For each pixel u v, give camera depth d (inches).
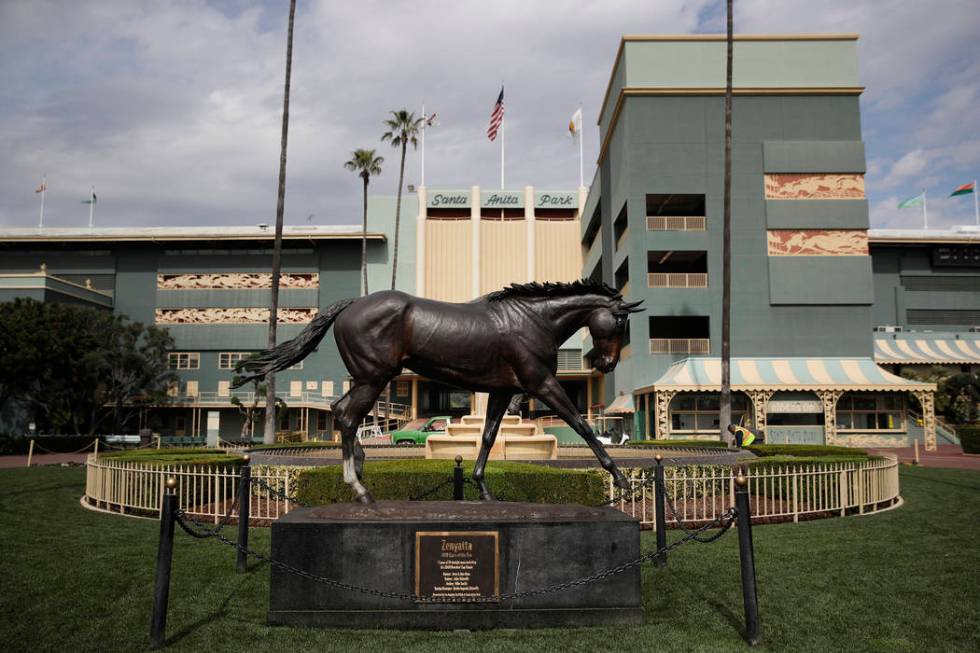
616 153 1504.7
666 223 1357.0
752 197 1353.3
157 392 1782.7
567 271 2059.5
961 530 346.3
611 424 1573.6
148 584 237.1
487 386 225.3
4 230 2058.3
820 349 1316.4
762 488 425.4
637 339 1336.1
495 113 1939.0
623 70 1409.9
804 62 1382.9
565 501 361.7
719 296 1332.4
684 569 262.7
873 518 388.2
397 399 2028.8
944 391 1492.4
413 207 2076.8
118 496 418.3
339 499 366.3
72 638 182.2
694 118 1373.0
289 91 986.7
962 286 1871.3
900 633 189.3
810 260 1338.6
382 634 185.8
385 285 2018.9
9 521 369.1
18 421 1572.3
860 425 1304.1
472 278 2034.9
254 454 506.0
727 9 934.4
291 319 1983.3
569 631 190.1
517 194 2085.4
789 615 205.2
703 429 1282.0
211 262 2009.1
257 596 223.5
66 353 1454.2
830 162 1359.5
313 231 2074.3
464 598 193.5
